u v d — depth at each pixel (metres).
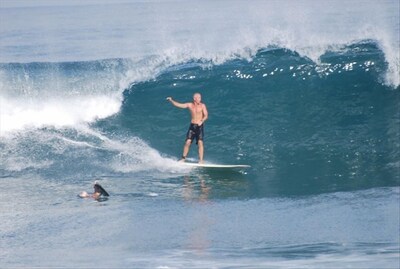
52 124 72.62
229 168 62.25
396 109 74.00
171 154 66.81
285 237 43.53
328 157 64.44
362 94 77.12
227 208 51.69
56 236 45.88
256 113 75.00
